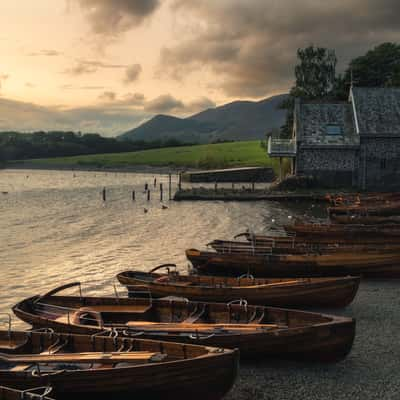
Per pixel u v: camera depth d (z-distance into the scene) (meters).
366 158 55.06
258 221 37.75
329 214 39.09
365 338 13.94
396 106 57.12
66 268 23.38
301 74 78.69
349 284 15.44
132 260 24.97
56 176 124.69
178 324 12.78
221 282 17.30
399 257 19.55
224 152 135.88
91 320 13.34
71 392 9.87
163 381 9.67
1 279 21.33
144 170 133.25
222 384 9.88
